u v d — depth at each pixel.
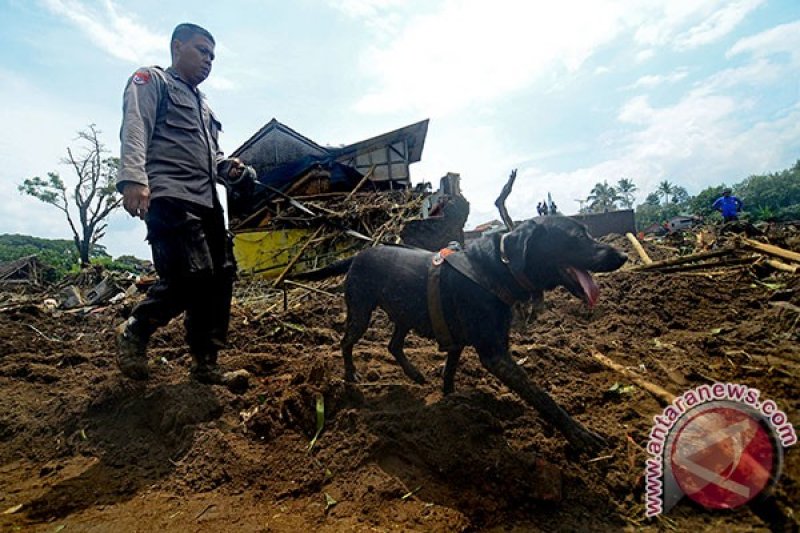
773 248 6.81
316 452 2.58
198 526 1.99
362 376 3.71
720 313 5.22
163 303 3.13
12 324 5.62
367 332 5.16
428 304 3.01
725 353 3.90
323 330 5.18
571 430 2.49
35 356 4.46
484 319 2.77
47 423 3.06
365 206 10.40
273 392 3.14
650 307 5.50
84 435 2.89
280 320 5.47
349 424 2.75
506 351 2.78
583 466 2.42
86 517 2.07
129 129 2.75
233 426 2.85
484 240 2.93
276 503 2.20
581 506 2.16
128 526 1.98
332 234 10.14
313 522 2.04
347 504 2.16
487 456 2.38
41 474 2.53
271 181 13.57
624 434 2.67
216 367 3.54
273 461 2.50
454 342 3.02
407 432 2.65
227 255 3.58
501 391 3.38
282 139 15.48
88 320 6.69
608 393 3.26
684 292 5.88
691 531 1.98
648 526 2.02
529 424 2.74
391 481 2.29
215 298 3.48
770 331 4.42
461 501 2.17
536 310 2.89
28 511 2.13
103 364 4.36
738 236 9.40
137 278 10.45
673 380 3.47
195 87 3.42
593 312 5.53
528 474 2.25
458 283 2.88
